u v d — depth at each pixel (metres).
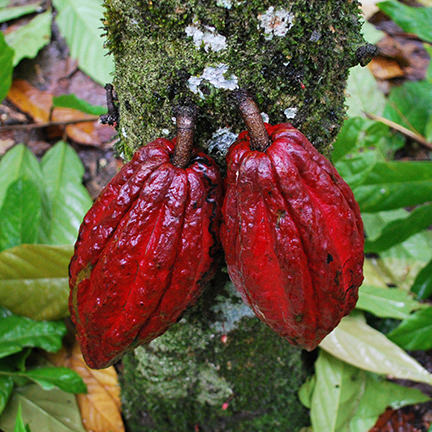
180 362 0.77
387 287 0.88
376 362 0.78
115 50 0.65
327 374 0.81
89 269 0.61
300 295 0.59
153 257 0.59
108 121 0.69
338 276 0.59
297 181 0.57
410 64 1.21
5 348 0.78
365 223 0.96
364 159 0.82
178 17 0.60
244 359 0.77
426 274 0.87
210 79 0.62
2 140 1.09
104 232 0.60
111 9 0.63
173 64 0.62
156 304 0.61
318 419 0.79
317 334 0.62
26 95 1.14
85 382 0.83
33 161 0.98
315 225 0.58
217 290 0.72
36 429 0.79
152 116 0.64
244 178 0.58
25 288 0.80
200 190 0.59
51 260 0.79
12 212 0.85
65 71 1.17
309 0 0.60
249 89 0.62
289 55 0.61
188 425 0.82
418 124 1.06
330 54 0.63
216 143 0.65
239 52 0.61
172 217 0.59
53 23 1.22
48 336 0.81
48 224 0.93
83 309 0.62
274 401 0.81
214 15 0.60
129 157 0.69
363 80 1.00
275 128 0.60
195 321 0.74
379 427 0.83
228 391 0.79
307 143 0.59
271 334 0.77
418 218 0.84
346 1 0.62
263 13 0.60
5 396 0.78
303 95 0.63
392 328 0.90
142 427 0.83
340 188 0.60
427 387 0.87
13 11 1.24
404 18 0.90
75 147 1.09
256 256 0.59
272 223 0.58
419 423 0.84
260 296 0.60
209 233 0.61
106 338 0.62
